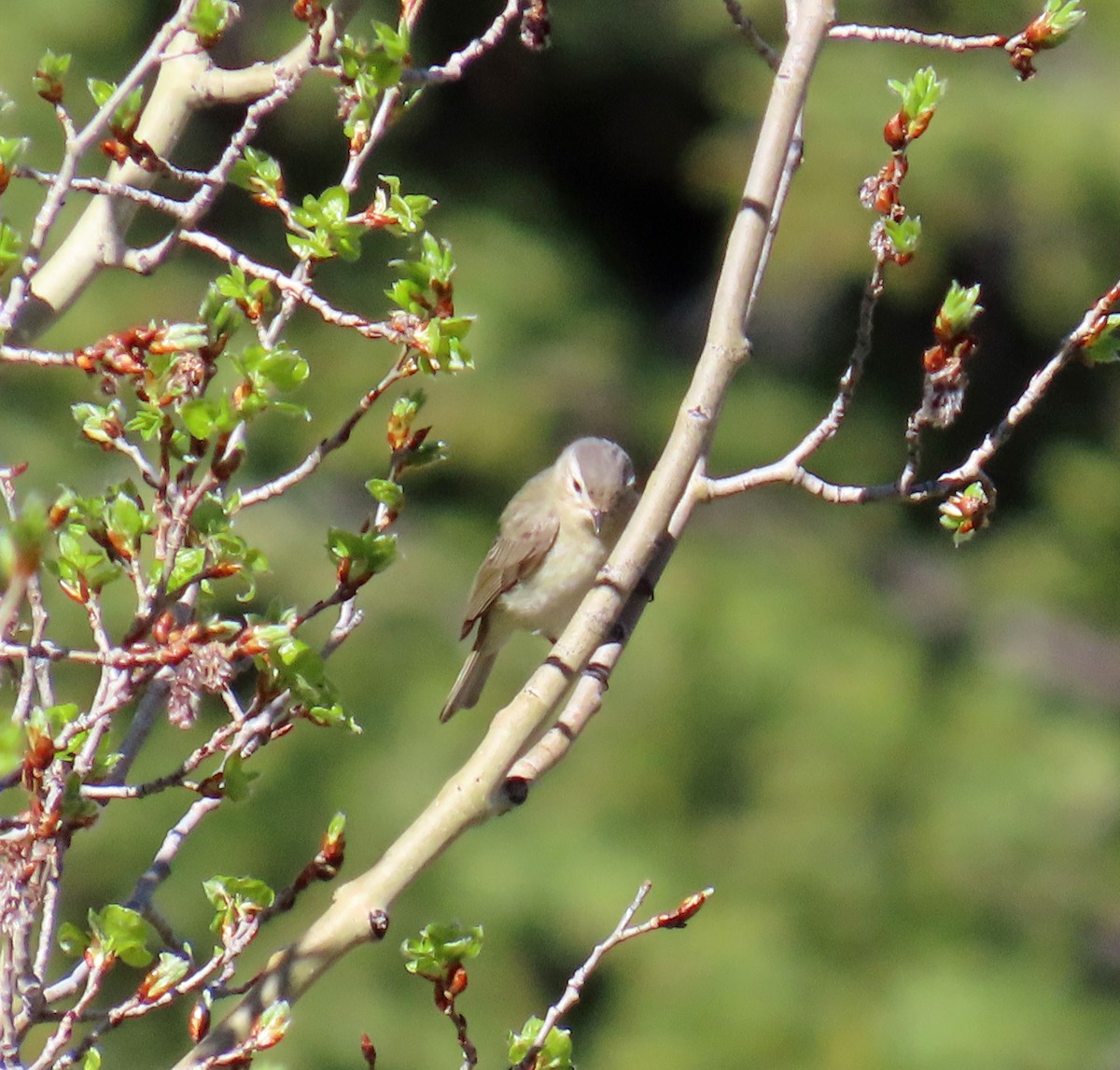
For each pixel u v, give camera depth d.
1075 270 18.39
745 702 17.06
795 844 16.33
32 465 16.08
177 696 4.00
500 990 16.28
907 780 16.66
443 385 17.89
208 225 17.78
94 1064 4.07
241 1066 4.09
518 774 4.72
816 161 17.67
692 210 21.23
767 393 19.06
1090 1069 15.59
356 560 4.43
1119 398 19.42
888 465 18.94
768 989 15.66
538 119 20.92
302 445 17.50
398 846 4.57
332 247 4.57
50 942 4.09
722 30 19.81
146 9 17.56
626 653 17.27
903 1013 15.59
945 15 18.34
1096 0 18.47
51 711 4.04
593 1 20.41
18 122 16.16
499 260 19.33
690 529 18.23
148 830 15.94
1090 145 17.64
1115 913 16.42
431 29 19.92
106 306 16.62
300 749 16.81
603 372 18.83
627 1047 15.66
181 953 4.62
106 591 14.33
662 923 4.45
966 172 17.73
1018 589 18.23
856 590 17.92
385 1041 15.96
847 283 18.62
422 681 17.22
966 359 4.68
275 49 17.34
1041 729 17.11
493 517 18.20
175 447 4.34
